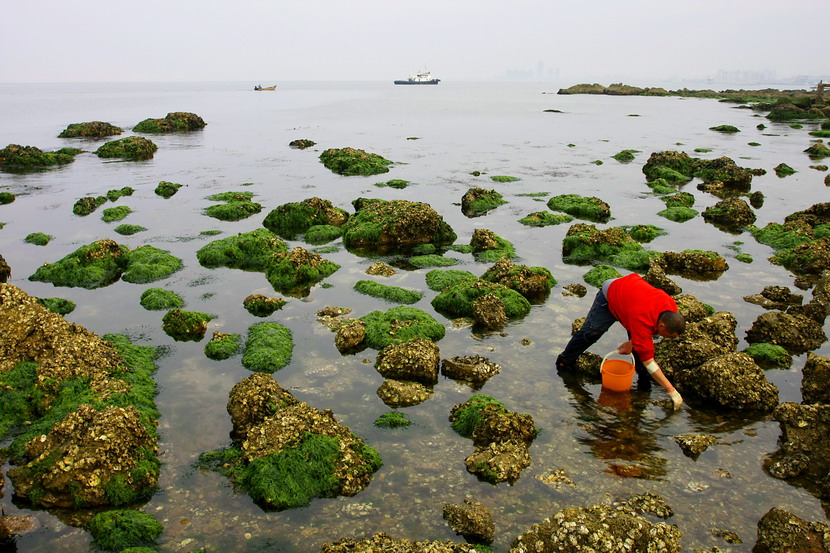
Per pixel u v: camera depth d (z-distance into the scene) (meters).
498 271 14.40
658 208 23.03
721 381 9.05
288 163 33.56
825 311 12.23
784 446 7.94
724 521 6.68
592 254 16.69
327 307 12.77
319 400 9.18
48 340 10.17
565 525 6.22
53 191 25.56
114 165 32.62
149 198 24.20
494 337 11.49
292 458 7.40
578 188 26.72
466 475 7.46
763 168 31.80
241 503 6.98
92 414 7.76
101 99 120.56
